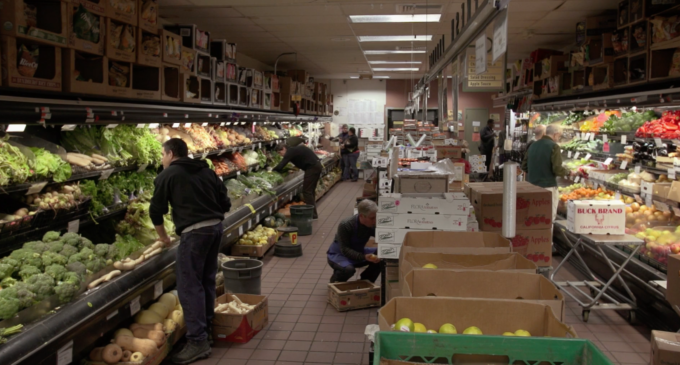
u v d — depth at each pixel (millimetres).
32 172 3350
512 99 11859
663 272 4582
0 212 3338
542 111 9242
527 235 3973
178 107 5203
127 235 4414
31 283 2998
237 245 6781
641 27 5238
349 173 16594
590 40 6605
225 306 4492
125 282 3664
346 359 3984
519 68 10672
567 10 7047
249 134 9062
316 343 4285
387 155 8484
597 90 6449
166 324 4121
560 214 7219
